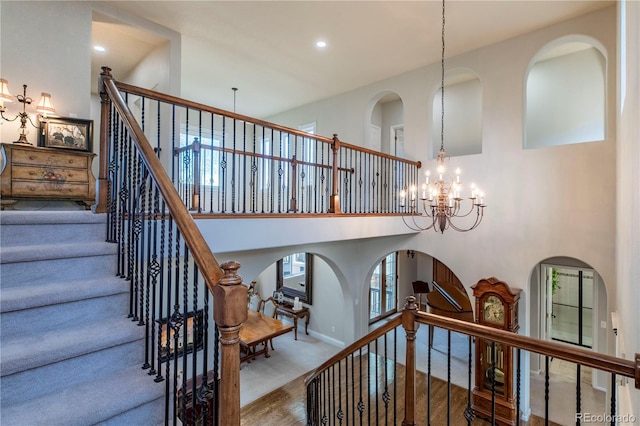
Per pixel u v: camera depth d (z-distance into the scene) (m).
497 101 4.79
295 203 4.30
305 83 6.35
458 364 6.09
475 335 1.75
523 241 4.55
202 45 4.90
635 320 1.88
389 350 6.71
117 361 1.52
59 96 3.62
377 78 6.11
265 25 4.34
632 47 1.99
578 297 6.50
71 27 3.70
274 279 8.63
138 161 1.80
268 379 5.67
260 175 7.68
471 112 6.55
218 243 2.84
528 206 4.51
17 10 3.41
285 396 5.14
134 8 3.99
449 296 6.83
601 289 5.27
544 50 4.46
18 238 1.85
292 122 7.97
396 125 7.75
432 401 4.84
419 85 5.66
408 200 5.53
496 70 4.80
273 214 3.29
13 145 3.28
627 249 2.39
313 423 3.07
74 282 1.71
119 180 2.02
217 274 1.08
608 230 3.89
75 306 1.60
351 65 5.56
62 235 2.00
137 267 1.72
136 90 2.36
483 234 4.91
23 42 3.43
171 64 4.48
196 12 4.08
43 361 1.29
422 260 9.58
